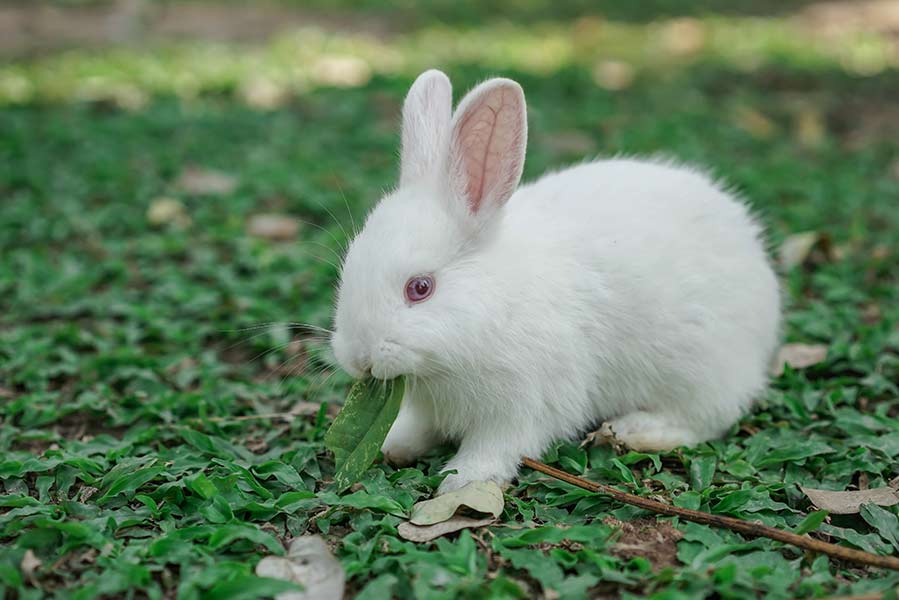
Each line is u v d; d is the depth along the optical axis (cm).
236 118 159
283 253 111
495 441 81
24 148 144
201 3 279
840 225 117
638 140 142
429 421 84
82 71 193
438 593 70
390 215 80
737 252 87
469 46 217
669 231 85
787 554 74
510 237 81
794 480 81
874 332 96
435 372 79
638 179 87
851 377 93
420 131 84
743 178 126
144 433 86
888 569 72
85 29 242
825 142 148
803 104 172
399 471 81
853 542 75
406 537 75
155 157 140
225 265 111
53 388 94
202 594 70
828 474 81
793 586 71
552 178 89
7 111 164
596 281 83
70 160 140
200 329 100
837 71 195
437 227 79
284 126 155
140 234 118
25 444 87
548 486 80
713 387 85
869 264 108
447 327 78
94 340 99
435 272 78
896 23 249
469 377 80
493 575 72
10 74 191
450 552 73
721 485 81
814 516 75
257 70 195
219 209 123
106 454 83
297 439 87
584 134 149
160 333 100
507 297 80
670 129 148
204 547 73
